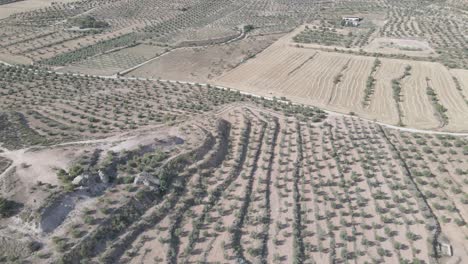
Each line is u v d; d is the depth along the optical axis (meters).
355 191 73.00
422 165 81.06
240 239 61.78
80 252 56.03
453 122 98.50
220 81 125.62
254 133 90.31
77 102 108.19
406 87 116.88
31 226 58.50
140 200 65.81
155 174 70.81
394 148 86.62
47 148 75.94
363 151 85.00
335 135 91.38
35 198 61.88
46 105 105.88
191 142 81.25
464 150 85.44
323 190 73.12
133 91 116.75
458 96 111.06
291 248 60.44
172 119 97.19
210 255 58.53
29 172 67.81
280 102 110.44
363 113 104.38
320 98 113.19
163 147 78.94
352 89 117.56
